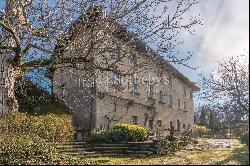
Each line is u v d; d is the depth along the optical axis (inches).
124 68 959.6
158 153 617.6
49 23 603.5
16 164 472.7
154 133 1015.6
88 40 600.4
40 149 534.6
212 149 636.7
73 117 999.0
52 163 489.4
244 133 498.3
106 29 600.4
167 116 1465.3
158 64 628.7
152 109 1316.4
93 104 1007.6
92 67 621.3
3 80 708.0
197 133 1114.1
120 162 517.3
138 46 618.5
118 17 598.2
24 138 598.2
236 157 483.2
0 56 711.1
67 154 597.6
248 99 504.4
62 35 616.4
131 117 1178.0
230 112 549.3
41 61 633.6
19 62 622.2
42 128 721.6
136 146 686.5
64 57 622.8
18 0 577.9
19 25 616.7
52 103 1003.3
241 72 569.6
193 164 449.4
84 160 535.8
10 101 716.7
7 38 659.4
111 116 1068.5
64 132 776.9
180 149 661.3
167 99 1477.6
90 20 620.7
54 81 743.1
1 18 591.5
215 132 860.0
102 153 647.1
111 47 609.0
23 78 775.7
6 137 580.4
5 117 685.9
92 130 912.9
